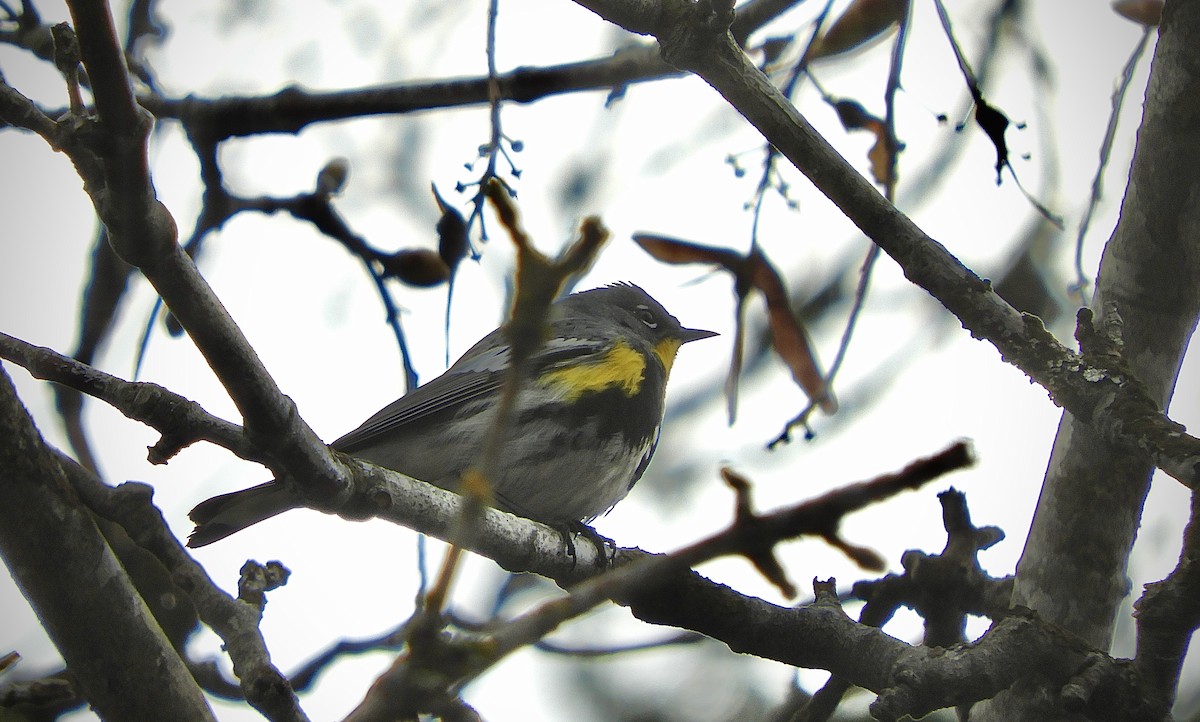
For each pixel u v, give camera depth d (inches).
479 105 531.8
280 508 476.4
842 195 369.1
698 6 356.8
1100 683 331.6
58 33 263.6
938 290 368.5
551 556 414.0
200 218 524.7
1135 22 467.8
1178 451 324.8
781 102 365.1
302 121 530.6
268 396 304.0
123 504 331.9
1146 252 373.7
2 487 313.1
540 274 178.9
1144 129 368.5
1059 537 379.9
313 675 404.8
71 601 324.2
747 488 211.9
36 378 310.3
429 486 361.4
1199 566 317.7
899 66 448.1
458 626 478.6
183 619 448.5
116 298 516.4
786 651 382.0
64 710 376.8
